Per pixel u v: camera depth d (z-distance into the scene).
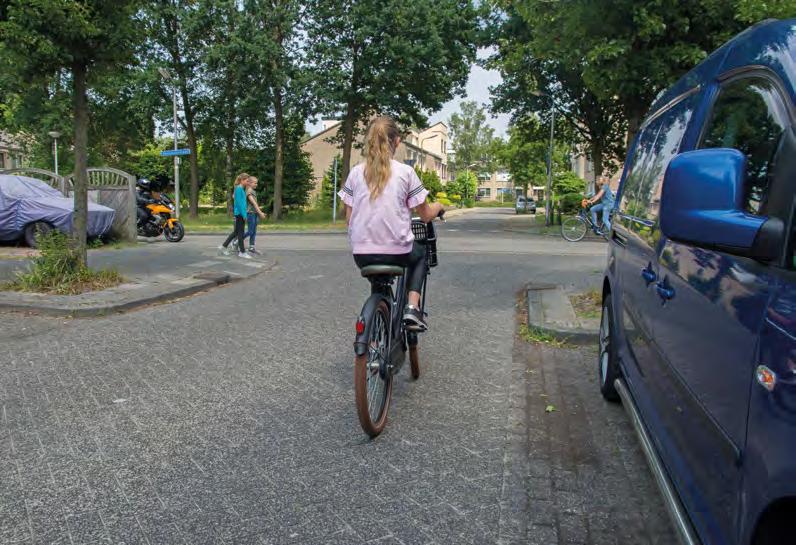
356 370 3.58
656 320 2.98
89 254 13.32
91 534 2.75
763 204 1.92
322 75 28.38
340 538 2.72
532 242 18.14
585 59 7.40
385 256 3.92
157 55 32.19
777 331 1.62
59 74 8.98
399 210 3.89
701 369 2.21
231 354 5.74
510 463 3.48
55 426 4.00
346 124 31.72
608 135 29.38
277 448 3.68
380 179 3.88
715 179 1.84
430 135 92.12
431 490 3.17
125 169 41.59
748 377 1.76
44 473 3.35
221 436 3.85
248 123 34.81
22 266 10.71
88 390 4.71
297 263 12.70
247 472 3.36
